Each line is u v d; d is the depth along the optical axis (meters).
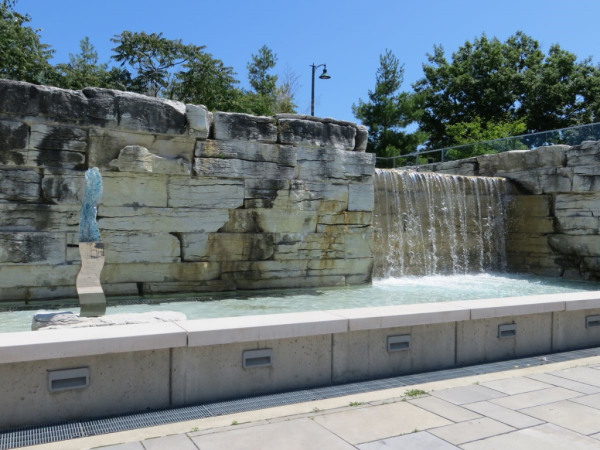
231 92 34.22
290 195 10.32
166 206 9.30
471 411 4.38
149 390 4.43
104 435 3.82
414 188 13.41
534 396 4.78
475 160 16.30
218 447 3.61
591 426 4.06
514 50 36.53
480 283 12.45
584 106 33.06
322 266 10.82
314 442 3.72
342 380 5.24
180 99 33.41
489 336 6.10
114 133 8.83
